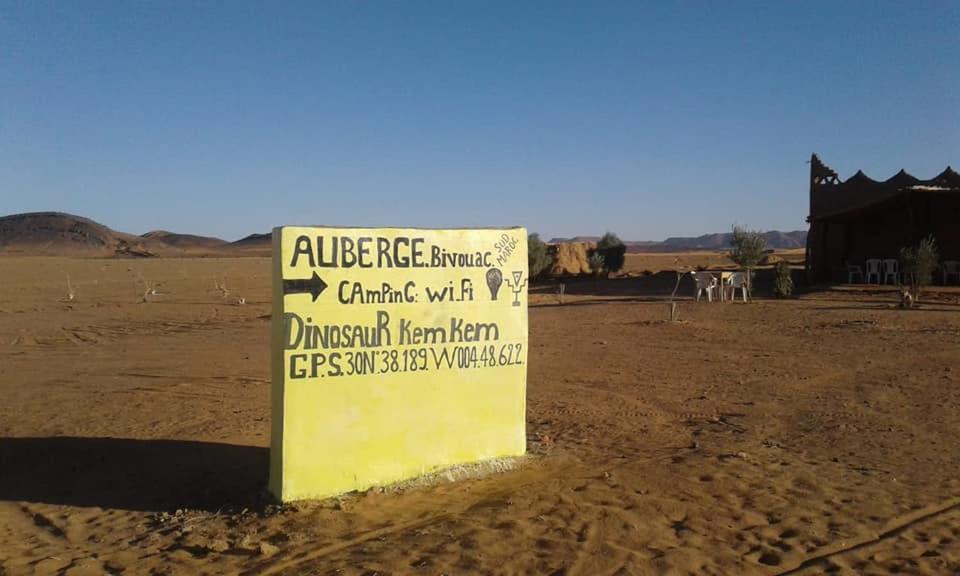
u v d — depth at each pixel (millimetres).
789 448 8977
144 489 7707
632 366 15578
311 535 6238
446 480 7648
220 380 15000
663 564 5680
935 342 17266
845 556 5820
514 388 8305
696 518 6645
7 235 169250
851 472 7949
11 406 12367
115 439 9875
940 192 30609
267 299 37406
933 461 8289
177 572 5621
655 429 10164
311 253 7027
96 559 5918
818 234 38062
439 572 5531
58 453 9195
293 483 6918
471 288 7969
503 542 6066
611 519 6594
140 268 65750
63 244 161375
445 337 7805
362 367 7285
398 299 7500
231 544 6117
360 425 7270
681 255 88938
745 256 36781
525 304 8352
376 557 5785
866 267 34156
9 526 6781
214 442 9633
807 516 6668
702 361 15961
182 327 26172
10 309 31672
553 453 8781
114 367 16922
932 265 27062
